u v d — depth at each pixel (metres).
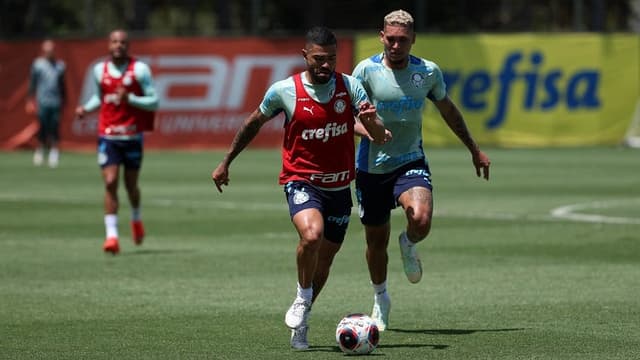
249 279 42.44
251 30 128.38
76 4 132.62
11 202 71.12
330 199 30.70
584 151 112.69
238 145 31.00
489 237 54.25
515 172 91.31
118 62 50.22
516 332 32.41
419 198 32.38
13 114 115.31
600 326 33.25
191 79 115.69
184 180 85.88
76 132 115.75
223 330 32.84
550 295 38.72
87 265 46.09
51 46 99.75
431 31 130.88
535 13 131.75
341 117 30.36
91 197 74.25
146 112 50.44
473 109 117.44
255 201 71.38
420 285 41.03
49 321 34.28
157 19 133.25
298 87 30.30
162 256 48.59
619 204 68.88
